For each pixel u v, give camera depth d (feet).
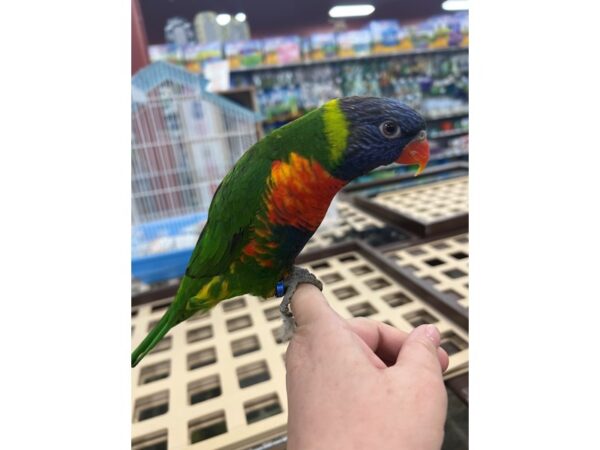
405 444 0.50
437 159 3.50
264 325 1.21
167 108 1.61
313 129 0.71
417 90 3.28
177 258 1.62
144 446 0.88
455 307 1.13
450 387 0.93
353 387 0.55
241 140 1.71
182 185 1.72
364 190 2.45
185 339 1.20
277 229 0.76
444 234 1.69
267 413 0.93
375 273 1.43
